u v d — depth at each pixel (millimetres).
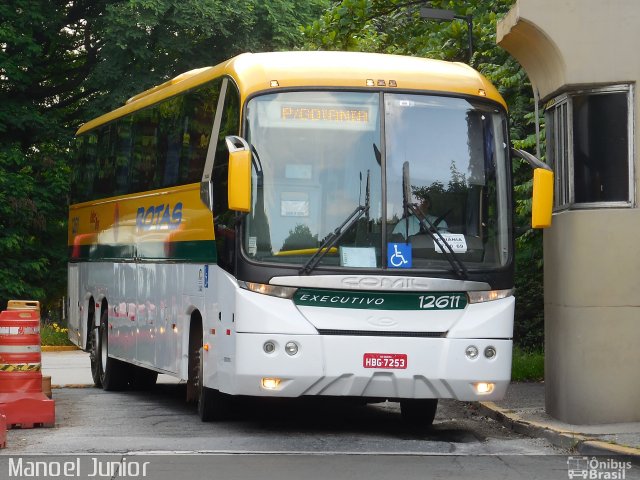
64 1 39000
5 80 37406
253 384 12258
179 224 15000
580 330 13219
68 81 40156
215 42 37938
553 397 13867
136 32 35531
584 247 13211
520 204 19234
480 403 15594
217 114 13656
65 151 38500
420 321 12430
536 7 13273
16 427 13508
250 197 12312
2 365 13617
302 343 12203
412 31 25062
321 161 12586
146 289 16594
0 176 35375
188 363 14516
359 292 12328
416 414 14227
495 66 21672
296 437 12750
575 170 13461
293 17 37969
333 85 12789
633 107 13227
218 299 13023
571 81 13258
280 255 12359
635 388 13070
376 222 12508
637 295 13102
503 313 12695
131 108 18328
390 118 12805
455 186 12805
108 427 13680
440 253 12562
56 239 38438
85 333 20859
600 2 13203
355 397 13695
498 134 13141
